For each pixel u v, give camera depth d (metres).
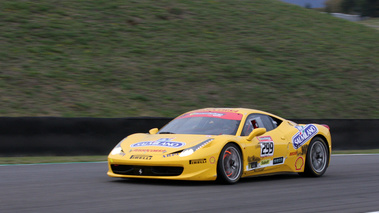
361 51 63.56
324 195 12.69
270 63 52.91
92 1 60.09
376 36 73.50
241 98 43.06
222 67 49.19
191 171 13.51
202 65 48.84
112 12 58.09
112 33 52.69
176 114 37.66
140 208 10.30
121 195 12.08
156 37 54.16
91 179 15.53
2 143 23.61
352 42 67.06
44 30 49.50
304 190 13.60
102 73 42.94
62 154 24.94
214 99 41.91
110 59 46.38
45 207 10.33
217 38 57.56
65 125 25.25
